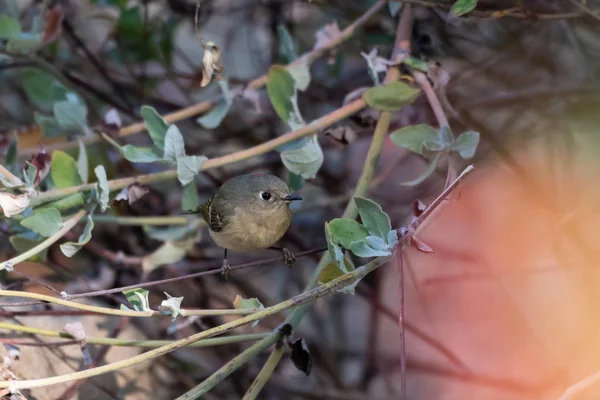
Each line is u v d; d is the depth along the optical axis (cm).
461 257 427
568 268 420
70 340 422
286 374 439
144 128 431
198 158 425
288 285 444
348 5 438
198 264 438
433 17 434
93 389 427
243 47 448
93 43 445
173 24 440
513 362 421
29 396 423
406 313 434
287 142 427
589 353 416
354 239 418
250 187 429
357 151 443
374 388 438
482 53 439
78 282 433
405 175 439
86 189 425
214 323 436
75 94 432
